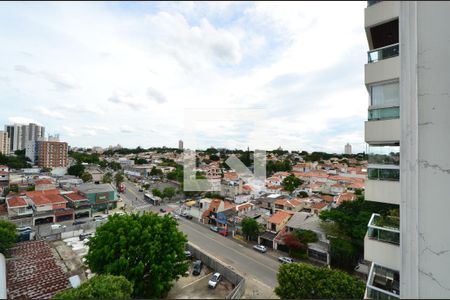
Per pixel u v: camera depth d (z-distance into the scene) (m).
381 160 6.80
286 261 15.90
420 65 5.53
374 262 6.35
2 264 13.13
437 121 5.42
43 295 11.52
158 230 10.49
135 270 9.14
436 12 5.36
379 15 6.68
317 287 7.71
